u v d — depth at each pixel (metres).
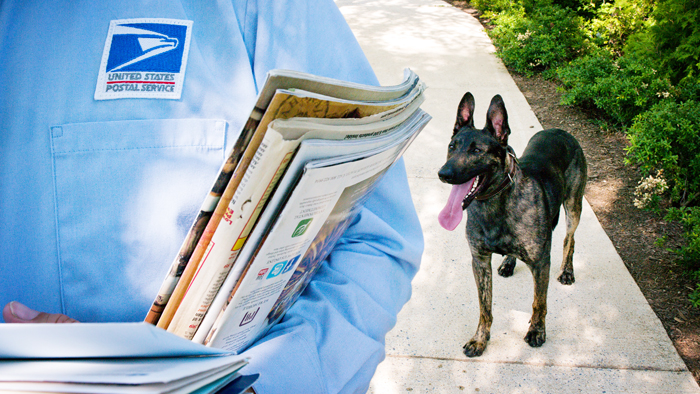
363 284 0.77
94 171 0.65
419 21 9.17
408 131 0.70
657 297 3.35
